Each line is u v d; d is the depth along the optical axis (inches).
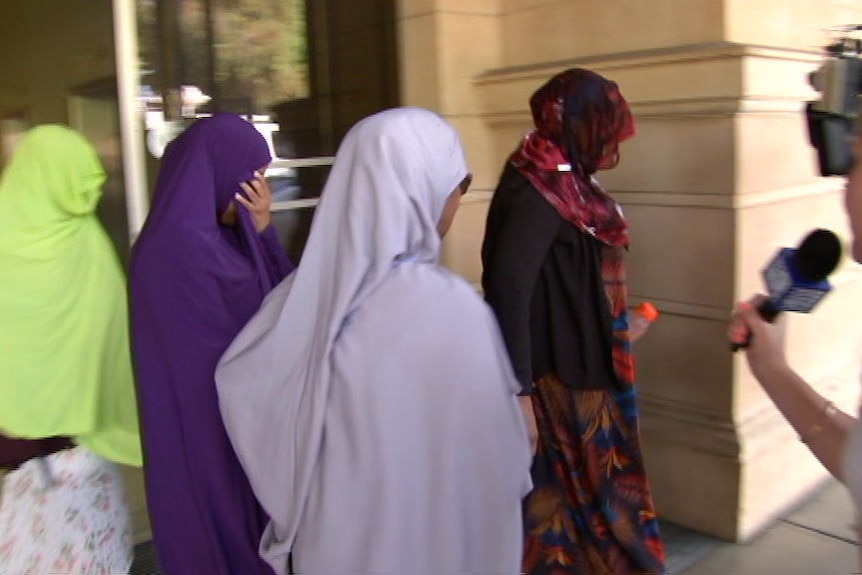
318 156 157.8
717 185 123.6
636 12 133.5
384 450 68.9
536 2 147.7
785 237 131.0
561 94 98.7
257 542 84.2
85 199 91.7
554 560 104.0
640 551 103.0
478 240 154.1
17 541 90.9
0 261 88.2
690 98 122.9
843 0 147.9
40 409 88.1
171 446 82.2
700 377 129.8
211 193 85.0
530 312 101.3
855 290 151.8
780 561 123.9
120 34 137.5
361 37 157.8
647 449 137.0
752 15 126.9
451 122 149.2
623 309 102.3
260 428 76.4
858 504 48.0
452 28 147.6
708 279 126.6
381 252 71.7
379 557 69.1
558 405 102.7
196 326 81.5
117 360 94.0
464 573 70.9
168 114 143.4
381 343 69.8
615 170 135.6
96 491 93.8
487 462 70.4
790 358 137.0
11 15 156.6
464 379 69.5
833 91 60.3
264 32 150.9
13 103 160.9
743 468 126.3
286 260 97.0
